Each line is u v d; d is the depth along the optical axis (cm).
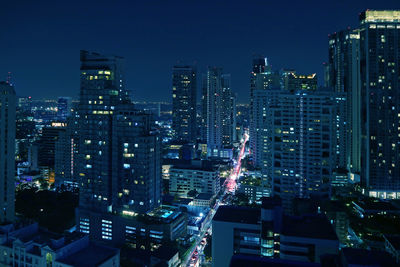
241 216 14175
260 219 13775
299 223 13450
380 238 18588
